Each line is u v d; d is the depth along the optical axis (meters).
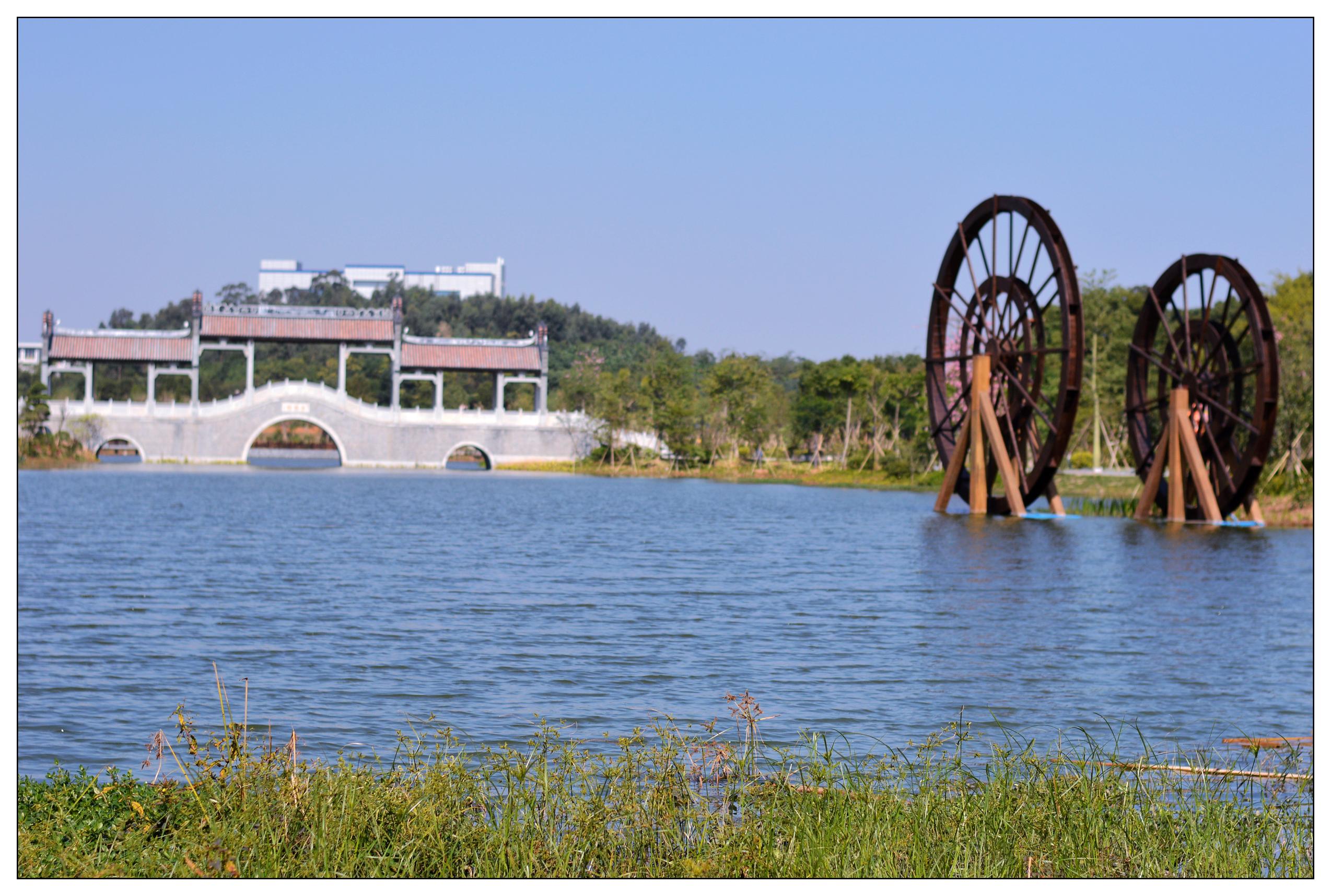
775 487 104.88
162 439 121.44
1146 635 27.33
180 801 10.82
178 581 35.91
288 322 124.31
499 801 11.45
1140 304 105.38
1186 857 10.62
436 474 119.44
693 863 10.03
